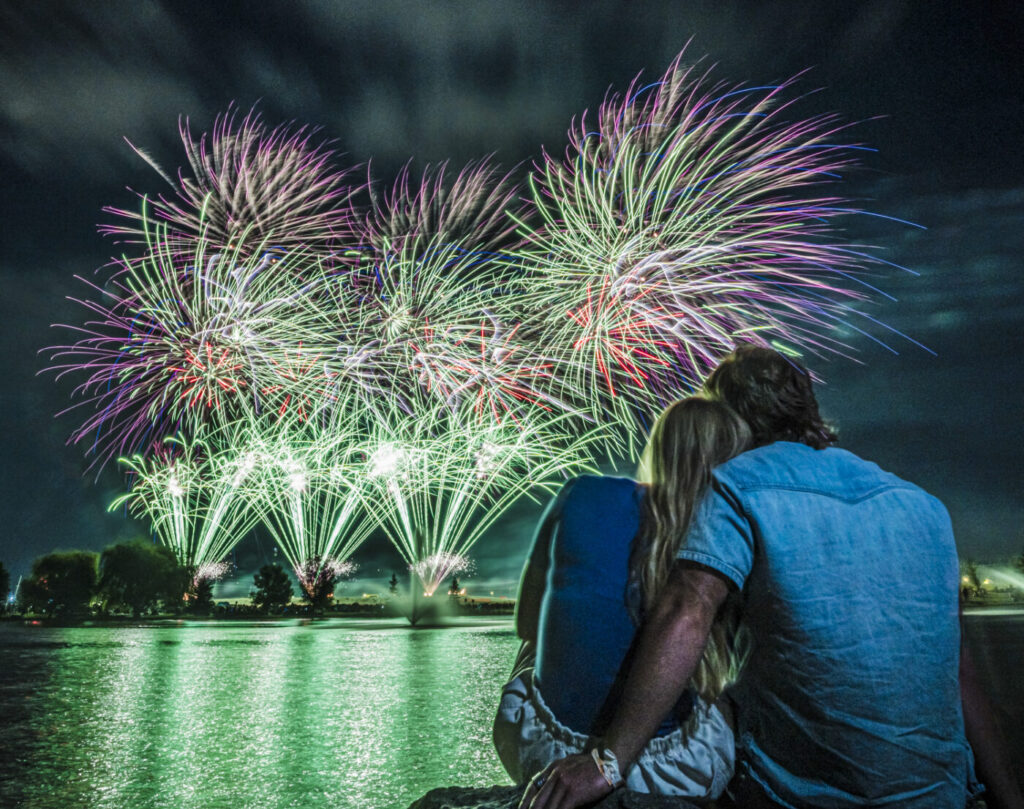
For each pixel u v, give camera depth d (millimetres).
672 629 1220
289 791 4164
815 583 1215
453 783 4332
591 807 1202
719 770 1441
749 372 1522
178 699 8234
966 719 1351
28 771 4668
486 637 22453
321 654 15344
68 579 52500
